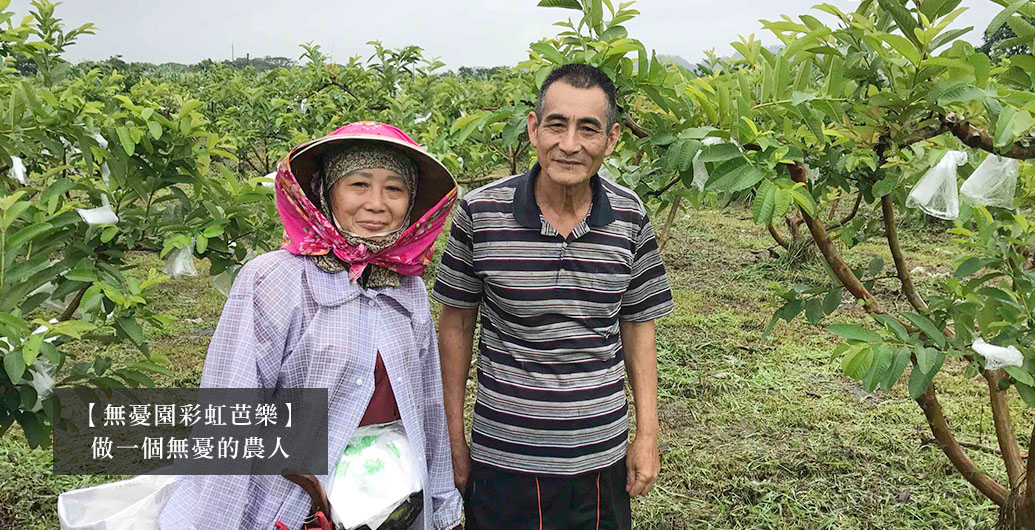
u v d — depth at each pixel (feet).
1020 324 6.98
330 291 5.71
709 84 7.73
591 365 6.54
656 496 11.06
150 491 5.75
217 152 9.33
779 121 7.17
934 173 6.64
